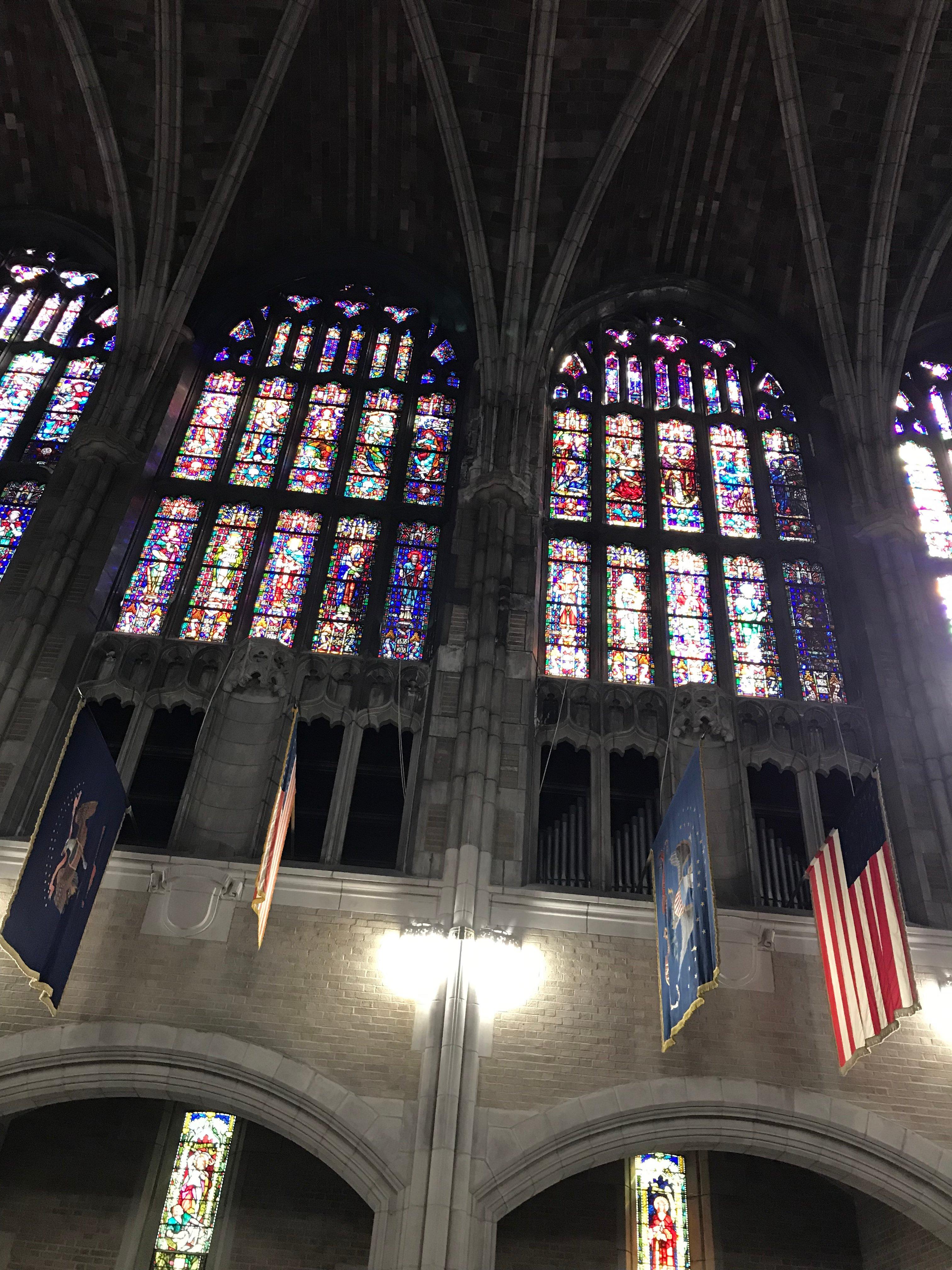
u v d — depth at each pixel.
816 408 21.14
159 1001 12.92
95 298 22.16
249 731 15.98
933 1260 12.92
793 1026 13.31
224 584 18.03
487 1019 12.95
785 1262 14.19
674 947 12.38
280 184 21.78
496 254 20.64
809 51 19.75
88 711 12.53
